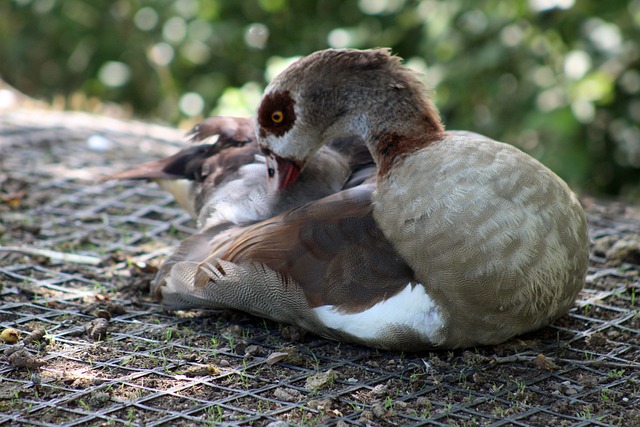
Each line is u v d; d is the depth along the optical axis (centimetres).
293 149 744
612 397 613
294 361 658
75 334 703
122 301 775
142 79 1619
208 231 755
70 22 1599
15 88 1712
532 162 661
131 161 1155
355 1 1488
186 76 1592
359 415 585
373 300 649
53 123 1321
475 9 1247
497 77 1281
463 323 644
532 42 1249
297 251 668
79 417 579
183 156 859
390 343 652
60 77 1708
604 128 1305
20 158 1141
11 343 684
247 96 1478
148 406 594
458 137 679
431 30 1273
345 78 718
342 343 691
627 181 1334
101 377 632
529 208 637
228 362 660
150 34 1560
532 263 634
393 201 659
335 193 717
